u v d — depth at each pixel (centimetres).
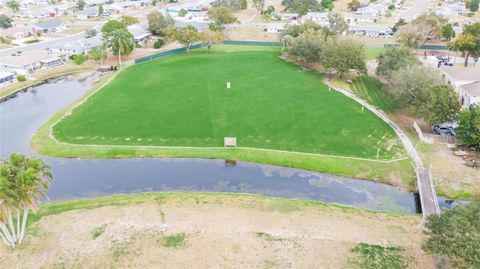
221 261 5072
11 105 11088
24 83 12744
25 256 5206
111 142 8550
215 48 16862
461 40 13350
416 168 7412
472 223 4519
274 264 5034
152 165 7800
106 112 10019
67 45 16100
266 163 7825
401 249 5281
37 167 5141
